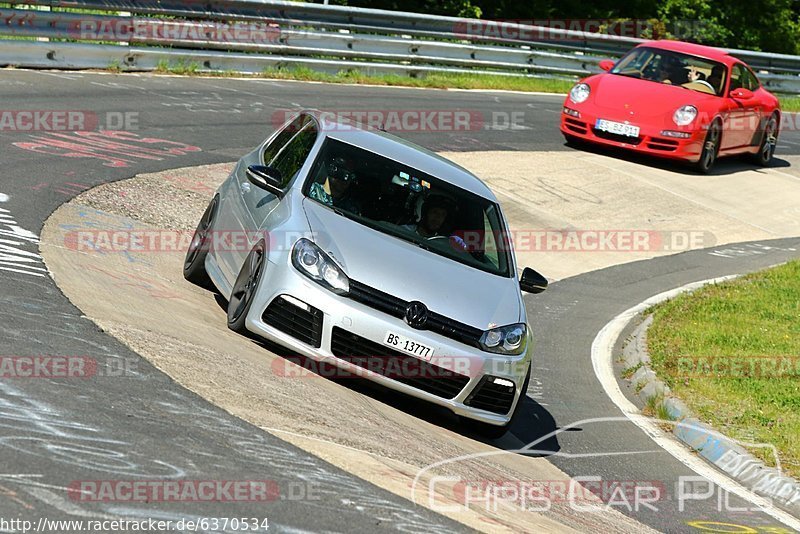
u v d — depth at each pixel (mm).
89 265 28172
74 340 21031
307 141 28812
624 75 68062
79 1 61156
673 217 58094
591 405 31734
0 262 25609
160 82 63250
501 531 17344
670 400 31703
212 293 30391
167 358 21547
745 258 53188
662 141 63688
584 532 19688
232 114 57750
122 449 16016
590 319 41250
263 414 19844
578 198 57781
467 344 24484
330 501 16094
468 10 124750
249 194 28562
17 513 13148
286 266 24375
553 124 75188
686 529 22594
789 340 38719
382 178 27703
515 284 27016
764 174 71188
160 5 66000
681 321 40344
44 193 35250
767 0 164500
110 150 44906
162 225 36688
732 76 68875
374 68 81188
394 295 24203
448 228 27312
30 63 59438
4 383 17688
